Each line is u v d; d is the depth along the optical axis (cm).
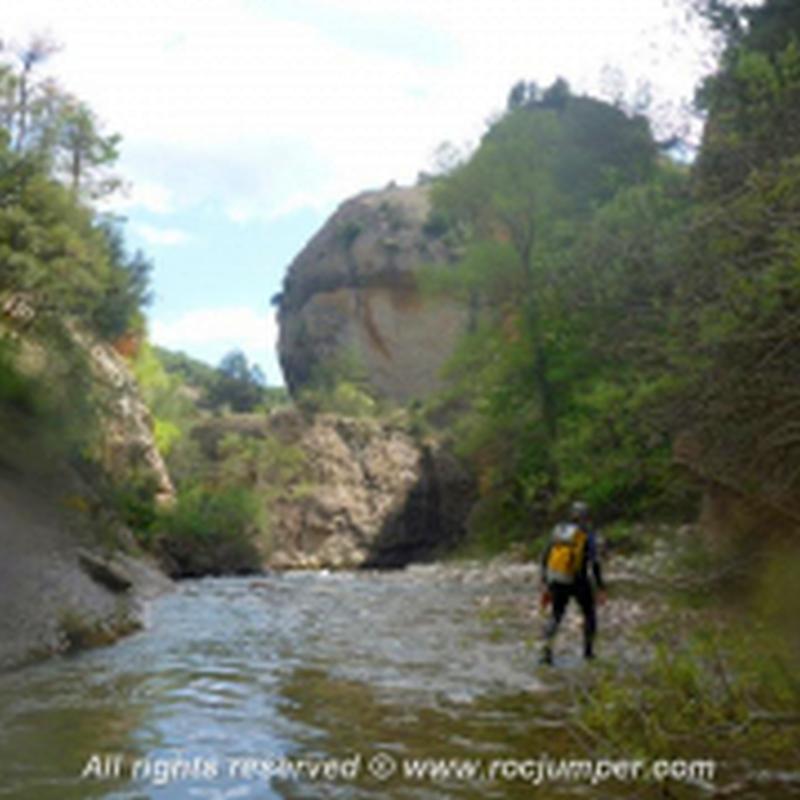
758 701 525
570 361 2059
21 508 1184
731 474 954
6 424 1489
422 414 5097
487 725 535
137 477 2548
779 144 784
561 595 819
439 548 4434
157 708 573
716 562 1039
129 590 1277
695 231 783
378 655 841
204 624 1109
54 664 740
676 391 892
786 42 1212
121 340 3506
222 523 3131
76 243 1906
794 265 628
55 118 1934
